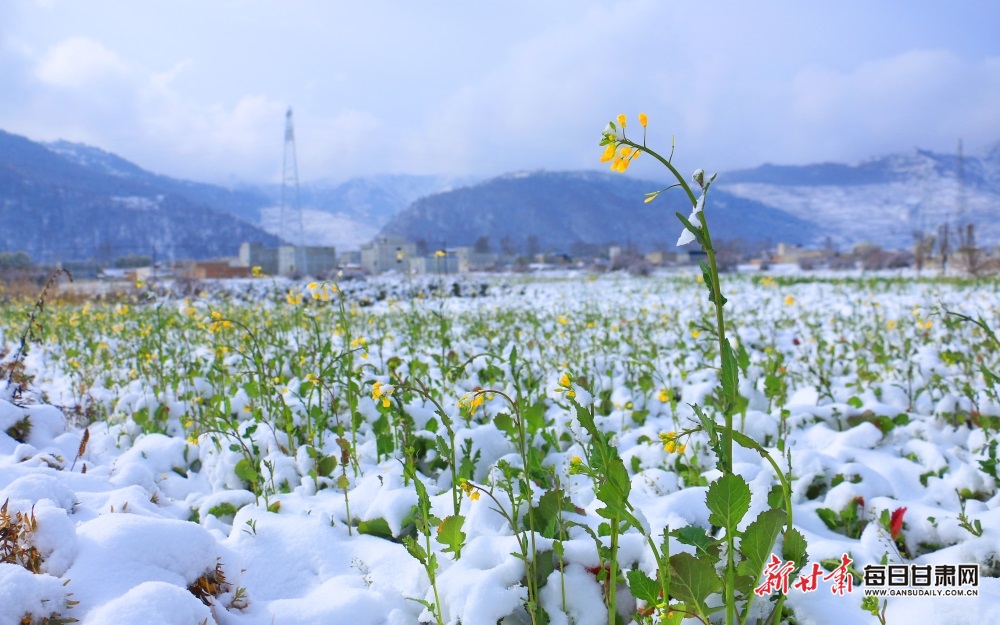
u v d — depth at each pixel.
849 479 3.43
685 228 1.86
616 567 2.06
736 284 25.31
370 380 4.53
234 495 3.39
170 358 6.45
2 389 4.77
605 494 1.91
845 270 57.47
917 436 4.38
